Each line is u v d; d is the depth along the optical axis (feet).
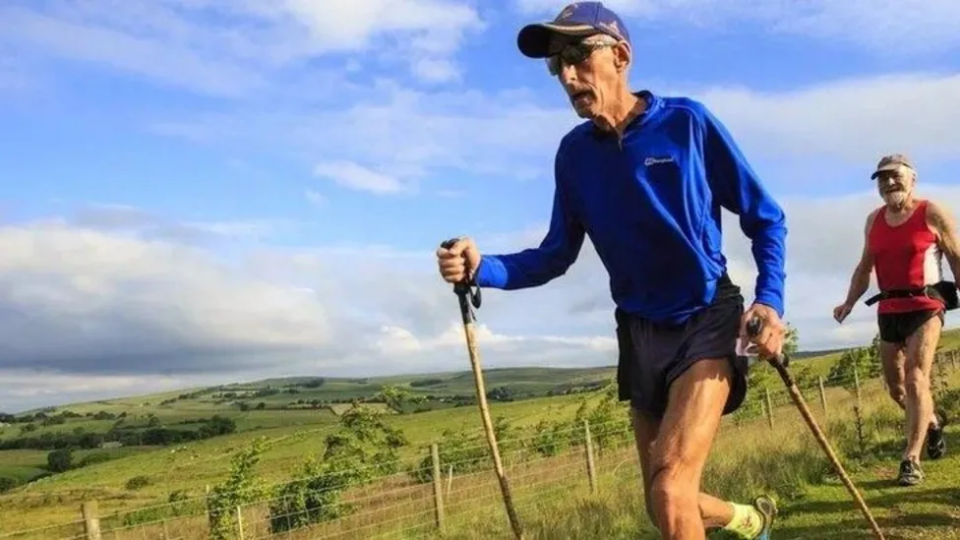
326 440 64.34
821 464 23.52
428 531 41.29
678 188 10.75
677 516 9.95
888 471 22.39
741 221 11.37
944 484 20.18
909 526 17.37
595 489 36.42
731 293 11.32
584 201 11.60
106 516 48.26
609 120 10.92
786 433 32.40
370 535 42.83
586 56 10.68
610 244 11.43
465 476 51.57
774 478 22.68
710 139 10.92
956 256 20.84
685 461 10.26
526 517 31.17
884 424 30.09
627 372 12.01
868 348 80.53
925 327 20.98
